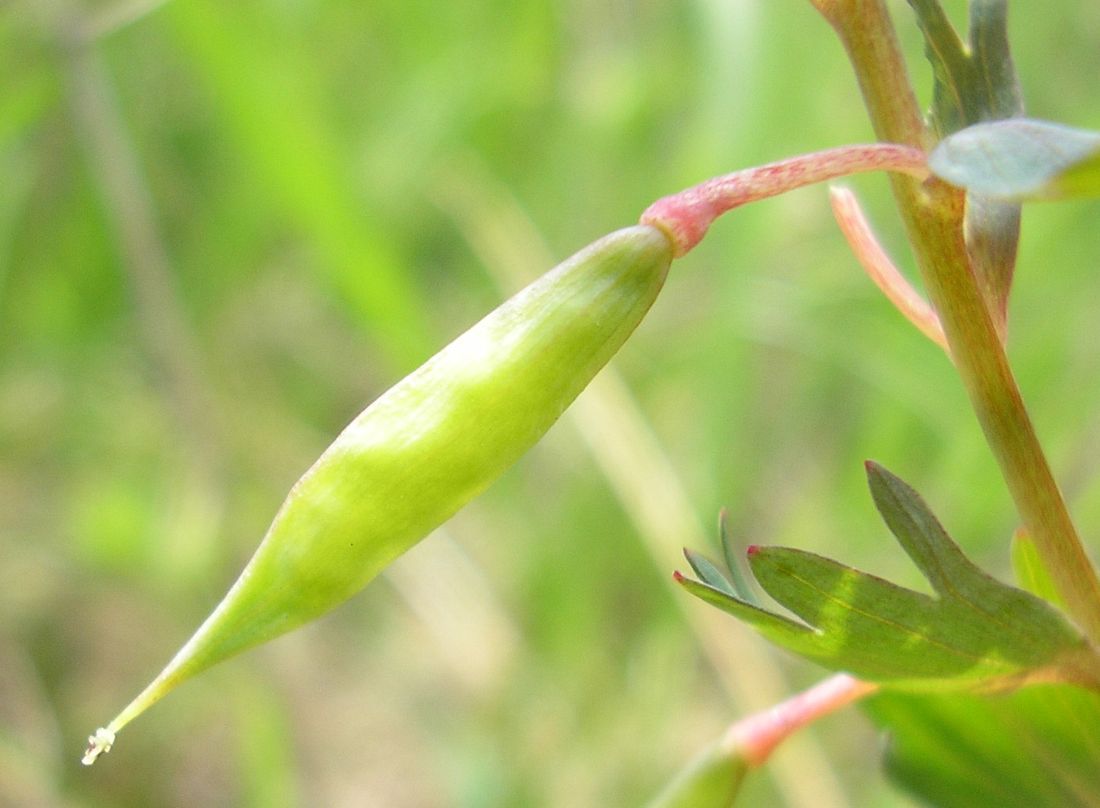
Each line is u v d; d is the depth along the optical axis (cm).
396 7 17
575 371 5
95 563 15
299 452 16
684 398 16
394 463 5
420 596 15
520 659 14
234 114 13
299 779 15
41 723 15
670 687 14
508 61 17
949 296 6
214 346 16
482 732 14
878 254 6
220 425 15
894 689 7
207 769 14
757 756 7
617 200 17
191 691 15
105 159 14
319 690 16
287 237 17
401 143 17
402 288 13
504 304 5
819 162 5
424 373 5
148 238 14
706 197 5
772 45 14
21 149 16
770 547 6
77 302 17
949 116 6
